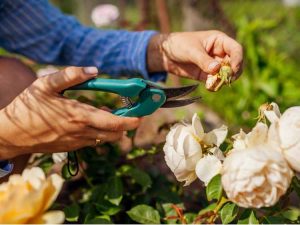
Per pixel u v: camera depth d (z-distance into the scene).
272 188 0.87
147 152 1.51
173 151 1.04
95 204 1.37
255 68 3.51
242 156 0.87
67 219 1.30
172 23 4.71
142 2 3.76
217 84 1.16
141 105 1.13
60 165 1.71
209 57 1.30
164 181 1.62
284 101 3.36
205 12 3.63
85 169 1.59
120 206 1.41
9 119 1.10
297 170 0.92
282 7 6.36
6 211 0.85
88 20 6.98
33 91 1.08
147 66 1.56
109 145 1.60
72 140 1.13
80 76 1.07
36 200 0.86
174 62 1.49
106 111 1.12
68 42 1.65
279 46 5.01
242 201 0.89
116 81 1.10
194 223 1.09
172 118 2.57
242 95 3.46
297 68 4.30
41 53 1.67
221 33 1.35
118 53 1.62
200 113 2.94
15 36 1.65
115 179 1.38
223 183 0.91
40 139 1.12
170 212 1.40
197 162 1.04
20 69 1.38
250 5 6.10
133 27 3.74
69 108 1.08
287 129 0.91
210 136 1.06
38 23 1.63
